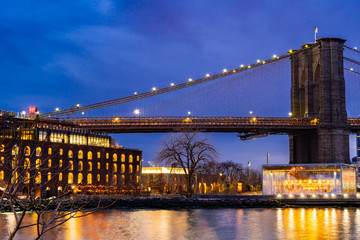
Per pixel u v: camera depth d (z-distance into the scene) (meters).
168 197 93.06
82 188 112.75
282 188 95.81
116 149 128.88
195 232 53.25
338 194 92.94
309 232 53.19
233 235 51.06
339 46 162.75
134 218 67.19
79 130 127.25
